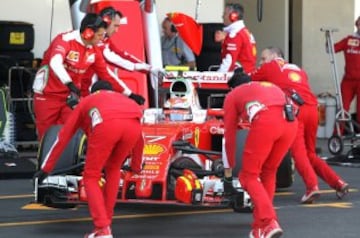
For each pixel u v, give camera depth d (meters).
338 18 50.97
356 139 38.91
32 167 33.00
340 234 22.84
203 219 24.56
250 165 20.39
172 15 30.62
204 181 21.61
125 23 31.06
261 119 20.23
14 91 38.50
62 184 22.16
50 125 26.70
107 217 20.36
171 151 22.73
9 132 35.44
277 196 28.84
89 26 24.58
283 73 27.00
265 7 50.38
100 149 20.09
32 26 39.75
